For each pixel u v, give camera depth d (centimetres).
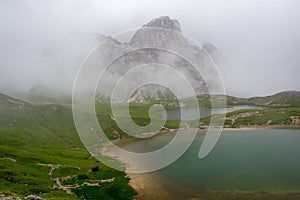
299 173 11675
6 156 12975
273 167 12744
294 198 8981
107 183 10275
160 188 10125
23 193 7869
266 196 9225
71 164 12950
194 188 10112
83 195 8962
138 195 9506
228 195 9412
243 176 11425
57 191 8931
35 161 12862
